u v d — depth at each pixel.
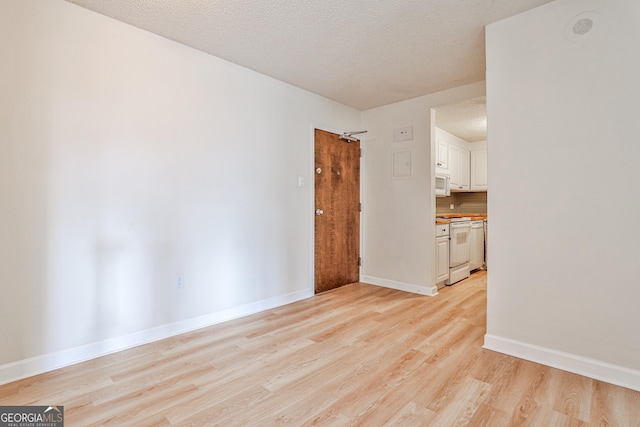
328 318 2.83
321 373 1.89
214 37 2.37
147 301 2.31
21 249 1.82
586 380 1.81
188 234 2.52
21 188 1.81
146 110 2.29
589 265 1.86
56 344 1.94
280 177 3.20
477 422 1.46
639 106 1.71
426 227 3.57
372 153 4.07
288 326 2.64
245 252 2.90
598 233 1.83
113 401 1.61
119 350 2.18
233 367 1.96
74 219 1.99
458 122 4.24
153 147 2.32
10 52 1.77
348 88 3.39
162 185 2.37
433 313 2.96
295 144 3.34
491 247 2.21
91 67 2.04
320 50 2.57
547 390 1.71
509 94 2.12
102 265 2.11
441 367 1.96
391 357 2.10
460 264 4.38
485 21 2.17
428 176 3.55
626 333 1.75
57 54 1.92
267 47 2.52
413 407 1.57
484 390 1.72
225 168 2.75
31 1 1.83
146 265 2.30
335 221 3.83
